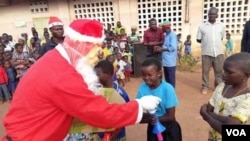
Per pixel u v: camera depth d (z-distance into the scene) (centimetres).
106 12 1014
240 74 181
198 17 931
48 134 168
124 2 973
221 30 520
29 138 168
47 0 1071
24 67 640
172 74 563
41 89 163
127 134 411
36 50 720
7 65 625
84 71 174
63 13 1054
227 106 192
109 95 206
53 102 164
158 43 601
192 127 413
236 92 190
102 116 163
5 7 1150
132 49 753
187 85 638
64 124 173
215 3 909
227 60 187
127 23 994
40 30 1135
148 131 254
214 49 522
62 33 379
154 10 970
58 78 160
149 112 197
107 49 678
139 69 747
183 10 938
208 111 211
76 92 159
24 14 1136
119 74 666
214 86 587
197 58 900
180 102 521
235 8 899
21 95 172
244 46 496
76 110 161
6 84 627
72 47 171
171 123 246
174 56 553
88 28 169
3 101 636
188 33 955
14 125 173
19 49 691
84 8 1036
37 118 167
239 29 917
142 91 254
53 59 170
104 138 194
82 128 186
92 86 179
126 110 171
